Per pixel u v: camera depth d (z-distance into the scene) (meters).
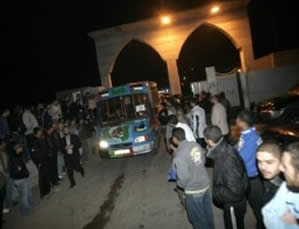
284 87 17.08
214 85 16.81
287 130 6.82
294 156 1.81
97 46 21.08
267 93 17.14
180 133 3.66
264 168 2.27
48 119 10.91
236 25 19.75
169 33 20.39
